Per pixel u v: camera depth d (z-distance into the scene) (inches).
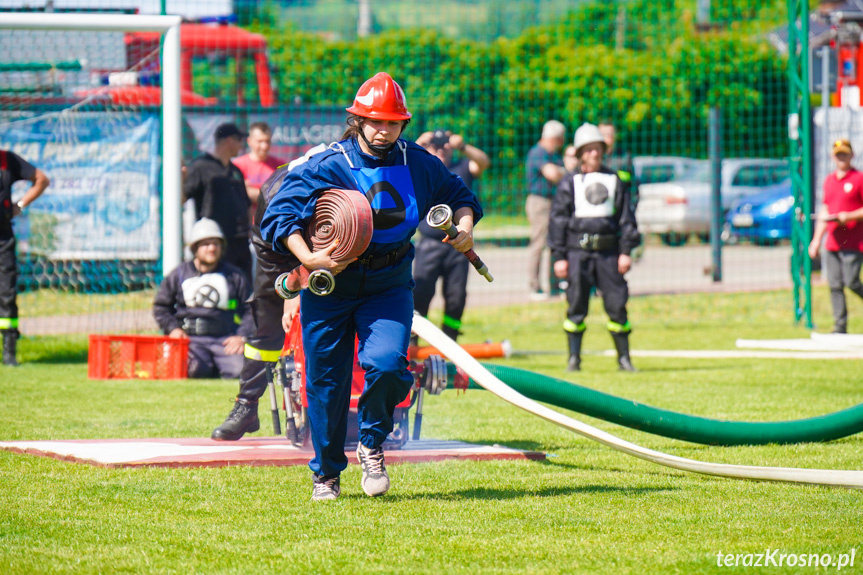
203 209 1153.4
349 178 485.1
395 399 507.5
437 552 423.8
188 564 405.7
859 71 1727.4
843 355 1218.6
